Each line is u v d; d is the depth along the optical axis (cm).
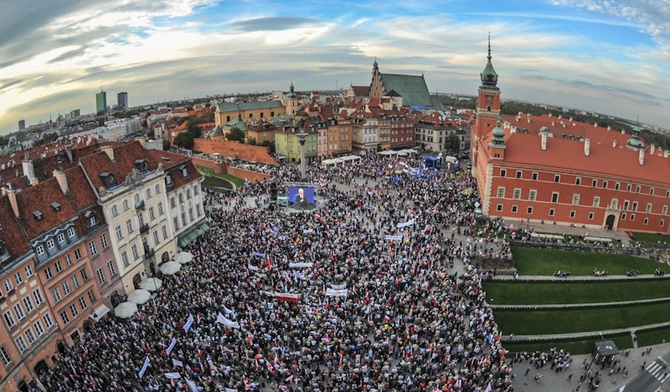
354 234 8719
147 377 4959
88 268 6488
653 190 9781
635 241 9400
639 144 11912
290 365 5284
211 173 16438
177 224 8881
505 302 7644
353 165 15562
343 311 6184
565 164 10075
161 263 8231
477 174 13438
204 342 5553
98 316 6531
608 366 6600
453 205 10788
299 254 7744
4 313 5091
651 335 7338
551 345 6938
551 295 7862
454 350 5575
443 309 6228
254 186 13338
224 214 10656
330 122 18462
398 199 11400
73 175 6675
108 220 6850
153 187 7956
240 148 17912
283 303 6462
